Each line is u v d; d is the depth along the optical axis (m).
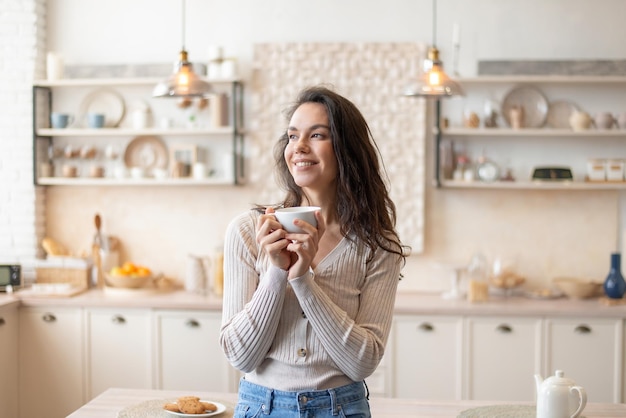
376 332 1.82
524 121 4.90
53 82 5.02
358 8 5.02
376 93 4.97
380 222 1.91
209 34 5.11
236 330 1.75
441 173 4.83
